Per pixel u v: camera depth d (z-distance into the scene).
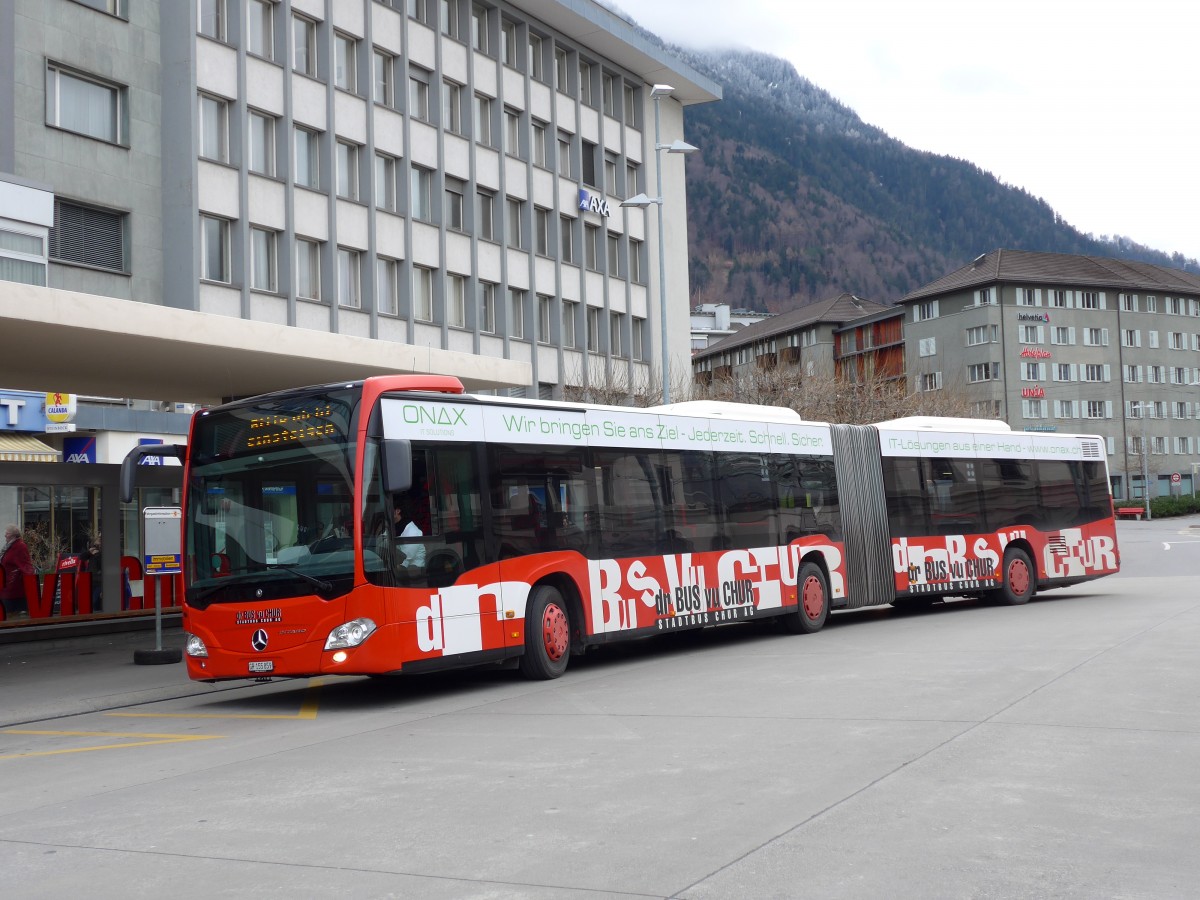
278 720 11.90
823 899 5.16
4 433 31.62
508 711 11.44
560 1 48.25
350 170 40.41
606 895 5.30
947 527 21.50
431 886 5.53
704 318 142.62
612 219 53.22
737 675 13.19
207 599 12.66
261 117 37.25
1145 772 7.54
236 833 6.77
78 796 8.26
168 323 17.41
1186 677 11.58
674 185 58.03
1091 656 13.37
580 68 52.47
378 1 41.41
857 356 110.06
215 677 12.59
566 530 14.51
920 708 10.15
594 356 51.94
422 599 12.45
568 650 14.40
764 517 17.92
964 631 17.30
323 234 38.75
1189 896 5.12
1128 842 5.96
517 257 47.66
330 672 12.04
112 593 21.59
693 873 5.58
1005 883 5.33
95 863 6.27
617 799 7.17
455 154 44.72
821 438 19.41
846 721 9.64
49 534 20.72
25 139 30.72
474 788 7.68
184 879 5.86
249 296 35.81
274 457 12.63
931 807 6.73
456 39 45.22
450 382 13.63
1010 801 6.84
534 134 49.38
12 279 26.89
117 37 33.25
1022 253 103.62
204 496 12.92
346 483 12.21
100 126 33.00
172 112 34.47
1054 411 100.12
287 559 12.33
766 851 5.92
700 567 16.50
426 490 12.75
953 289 100.75
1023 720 9.41
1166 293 106.75
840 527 19.47
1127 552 46.28
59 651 20.00
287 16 37.53
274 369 20.56
